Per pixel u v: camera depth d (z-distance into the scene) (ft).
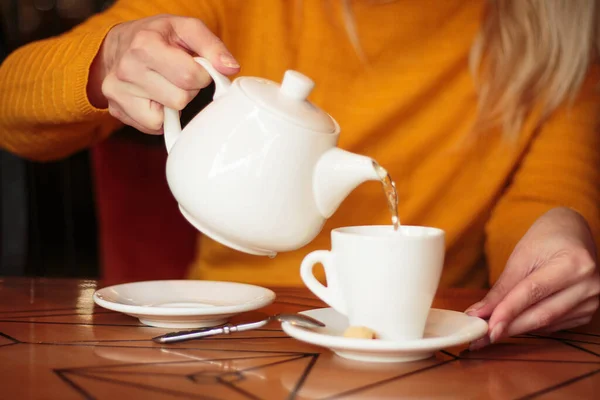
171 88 2.81
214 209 2.62
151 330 2.82
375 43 4.48
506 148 4.52
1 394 2.23
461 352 2.65
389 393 2.28
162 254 5.20
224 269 4.50
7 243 6.23
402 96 4.47
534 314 2.78
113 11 4.17
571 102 4.46
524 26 4.46
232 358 2.53
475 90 4.55
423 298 2.56
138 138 5.09
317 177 2.61
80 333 2.77
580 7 4.43
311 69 4.51
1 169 6.17
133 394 2.24
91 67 3.43
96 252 6.43
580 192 4.22
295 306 3.20
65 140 3.87
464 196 4.55
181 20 2.97
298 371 2.43
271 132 2.57
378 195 4.44
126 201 5.10
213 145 2.61
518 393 2.30
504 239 4.21
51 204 6.29
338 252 2.59
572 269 2.82
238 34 4.62
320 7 4.54
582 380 2.40
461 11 4.57
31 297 3.31
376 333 2.57
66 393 2.24
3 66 3.83
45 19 6.30
